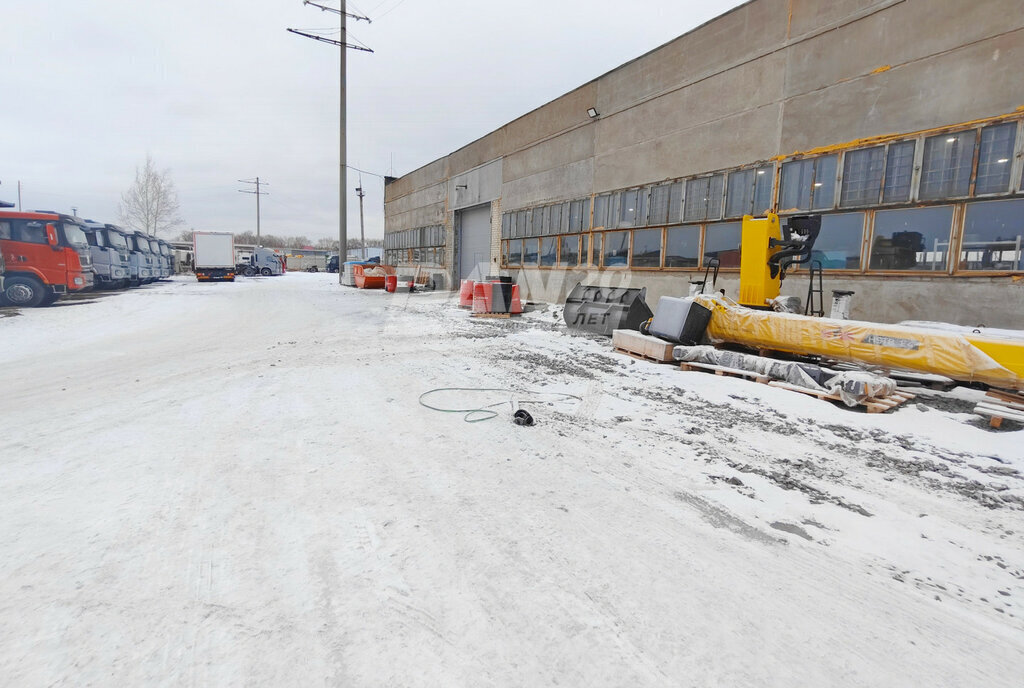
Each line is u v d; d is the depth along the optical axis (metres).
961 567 2.36
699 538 2.54
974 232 6.80
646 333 7.83
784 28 9.11
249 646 1.72
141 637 1.76
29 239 14.28
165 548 2.32
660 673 1.65
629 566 2.27
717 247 10.65
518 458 3.52
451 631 1.82
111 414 4.49
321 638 1.77
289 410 4.64
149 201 47.44
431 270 27.81
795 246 7.01
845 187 8.26
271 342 8.88
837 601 2.08
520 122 18.47
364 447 3.68
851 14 8.08
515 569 2.22
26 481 3.05
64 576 2.10
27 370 6.47
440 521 2.62
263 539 2.42
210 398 5.05
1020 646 1.84
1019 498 3.07
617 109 13.44
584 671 1.66
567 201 15.84
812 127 8.72
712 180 10.70
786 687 1.61
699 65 10.89
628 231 13.21
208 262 31.44
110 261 20.03
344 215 31.08
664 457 3.62
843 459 3.64
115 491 2.92
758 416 4.62
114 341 8.91
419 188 29.27
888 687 1.63
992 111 6.55
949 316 7.07
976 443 3.95
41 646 1.71
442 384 5.78
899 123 7.54
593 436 4.04
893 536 2.62
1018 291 6.39
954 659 1.77
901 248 7.60
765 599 2.07
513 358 7.46
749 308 7.04
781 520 2.76
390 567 2.21
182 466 3.29
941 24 7.02
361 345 8.62
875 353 5.27
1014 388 4.43
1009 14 6.38
